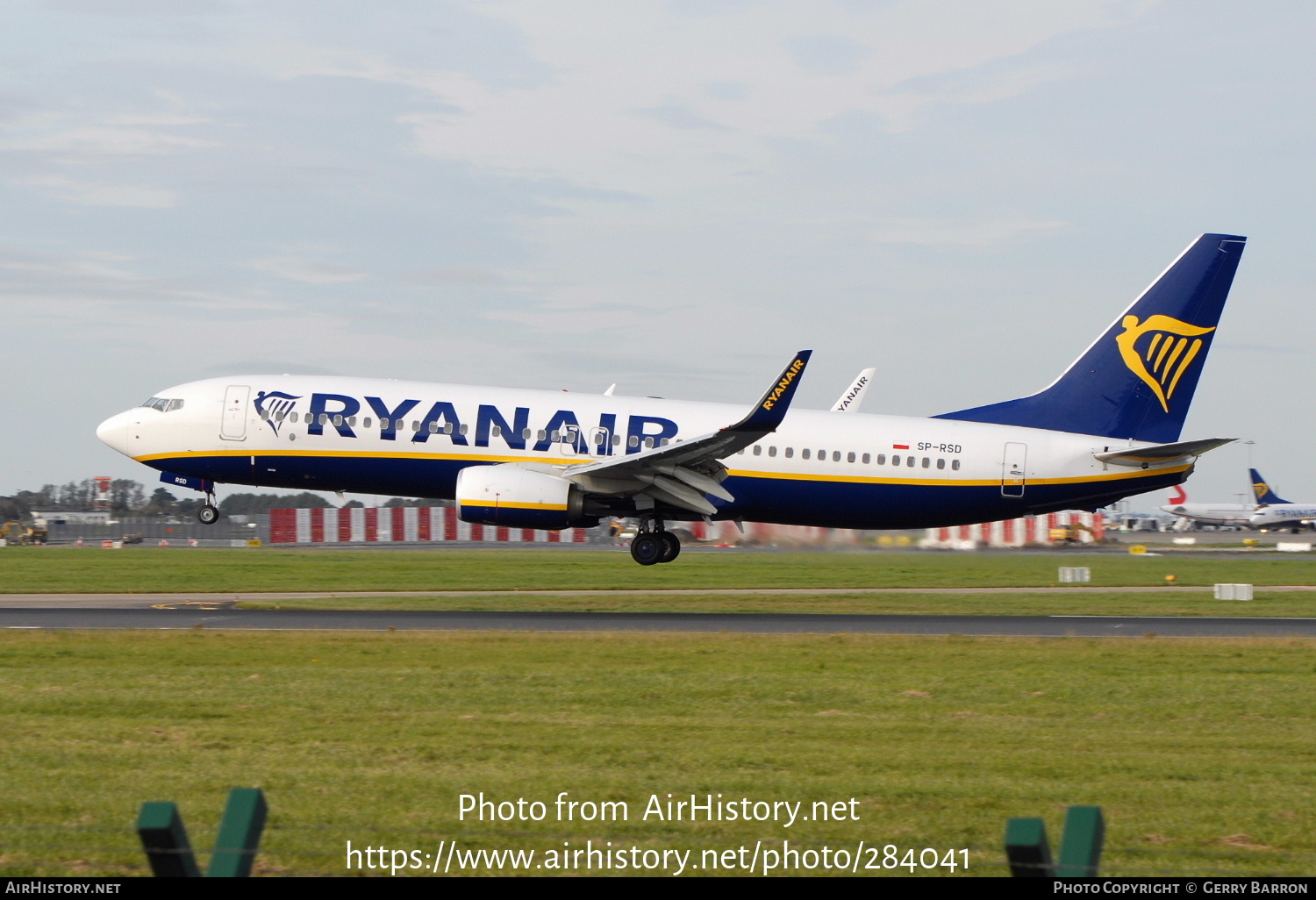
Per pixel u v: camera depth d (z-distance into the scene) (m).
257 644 88.25
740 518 141.50
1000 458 139.38
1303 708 68.38
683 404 139.00
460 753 54.44
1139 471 141.50
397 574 177.50
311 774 50.38
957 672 79.44
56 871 38.06
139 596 137.12
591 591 150.88
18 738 56.47
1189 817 45.94
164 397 141.00
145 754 53.38
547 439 134.62
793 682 74.44
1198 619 117.19
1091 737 60.00
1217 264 141.00
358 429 136.00
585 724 61.50
